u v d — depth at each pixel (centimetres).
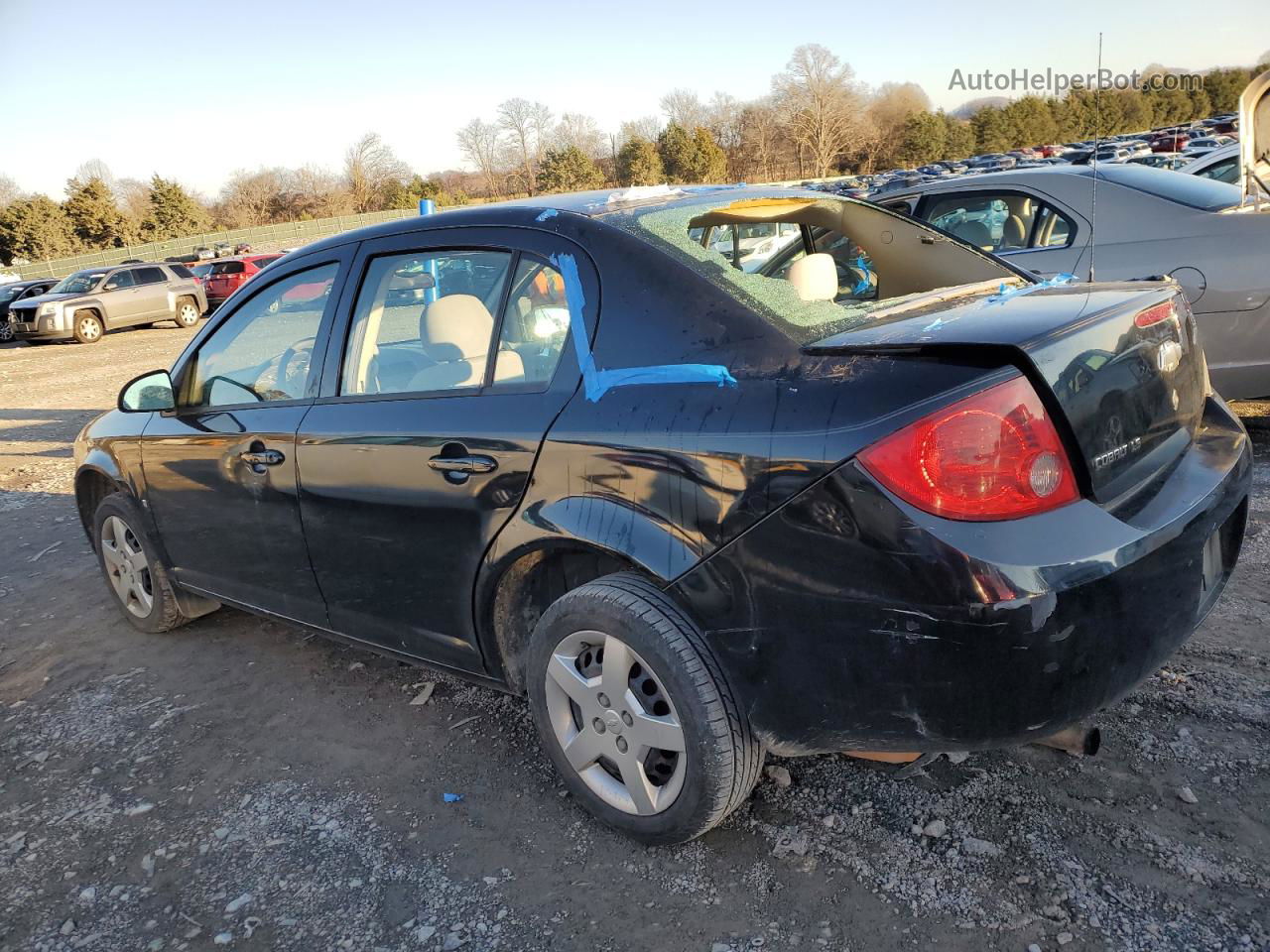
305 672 372
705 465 211
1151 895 214
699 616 219
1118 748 267
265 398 334
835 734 211
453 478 261
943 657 188
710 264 237
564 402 241
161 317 2358
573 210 265
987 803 250
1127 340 219
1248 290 477
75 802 296
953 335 200
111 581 431
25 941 236
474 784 285
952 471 184
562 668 249
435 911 233
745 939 214
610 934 220
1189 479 228
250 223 8362
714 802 227
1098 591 188
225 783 298
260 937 230
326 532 305
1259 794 243
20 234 6788
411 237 296
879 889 225
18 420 1123
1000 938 207
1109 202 519
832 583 197
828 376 202
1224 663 305
